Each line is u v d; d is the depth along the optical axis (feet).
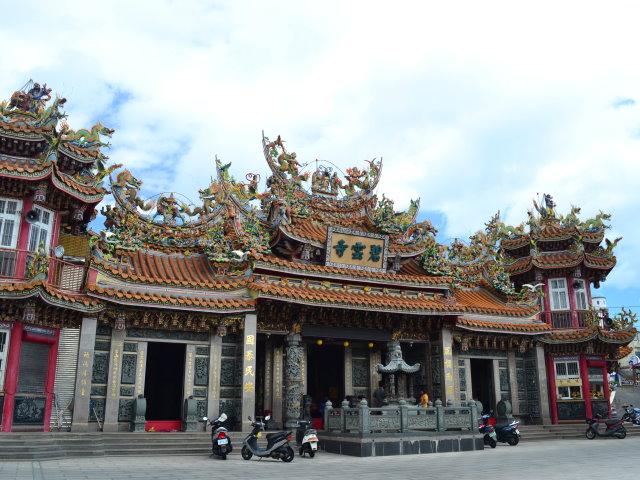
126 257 74.18
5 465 46.42
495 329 95.45
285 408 82.07
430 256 94.02
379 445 63.93
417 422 68.74
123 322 69.67
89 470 44.83
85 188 69.82
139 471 45.19
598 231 116.78
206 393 73.67
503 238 122.52
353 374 90.58
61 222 74.18
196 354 74.74
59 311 64.69
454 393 91.86
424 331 93.04
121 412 69.26
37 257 60.75
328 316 83.15
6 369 59.82
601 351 109.29
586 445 79.36
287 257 88.53
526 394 103.71
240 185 86.69
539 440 91.40
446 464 53.62
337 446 67.67
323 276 83.15
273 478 42.06
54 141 65.72
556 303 114.42
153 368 91.91
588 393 105.91
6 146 67.31
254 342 75.05
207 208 83.92
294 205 89.76
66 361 66.23
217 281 76.79
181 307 70.79
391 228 92.73
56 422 63.41
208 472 45.62
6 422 58.70
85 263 70.23
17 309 61.00
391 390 79.10
